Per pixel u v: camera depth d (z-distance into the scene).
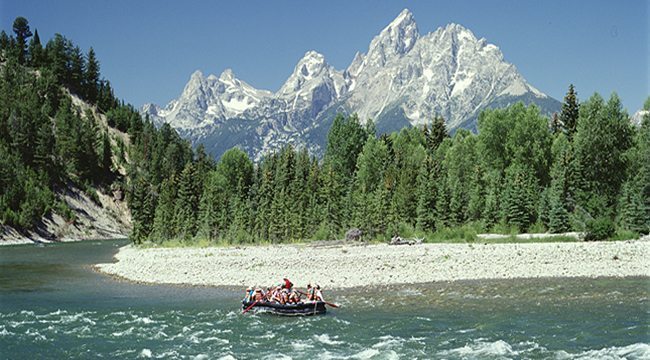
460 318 31.36
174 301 38.94
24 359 25.64
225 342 28.06
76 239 139.00
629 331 27.72
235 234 84.06
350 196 88.12
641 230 66.69
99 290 44.44
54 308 36.78
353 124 125.81
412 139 128.88
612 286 40.12
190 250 71.56
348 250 59.19
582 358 23.95
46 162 154.50
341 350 26.20
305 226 84.44
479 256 51.56
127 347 27.44
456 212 79.31
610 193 78.00
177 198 112.69
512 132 88.88
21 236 126.06
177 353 26.41
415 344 26.69
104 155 178.50
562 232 69.75
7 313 35.19
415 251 55.19
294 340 28.19
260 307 34.91
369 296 38.56
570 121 109.31
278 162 132.62
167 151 185.62
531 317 31.09
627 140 81.19
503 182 85.75
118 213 167.75
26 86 194.62
